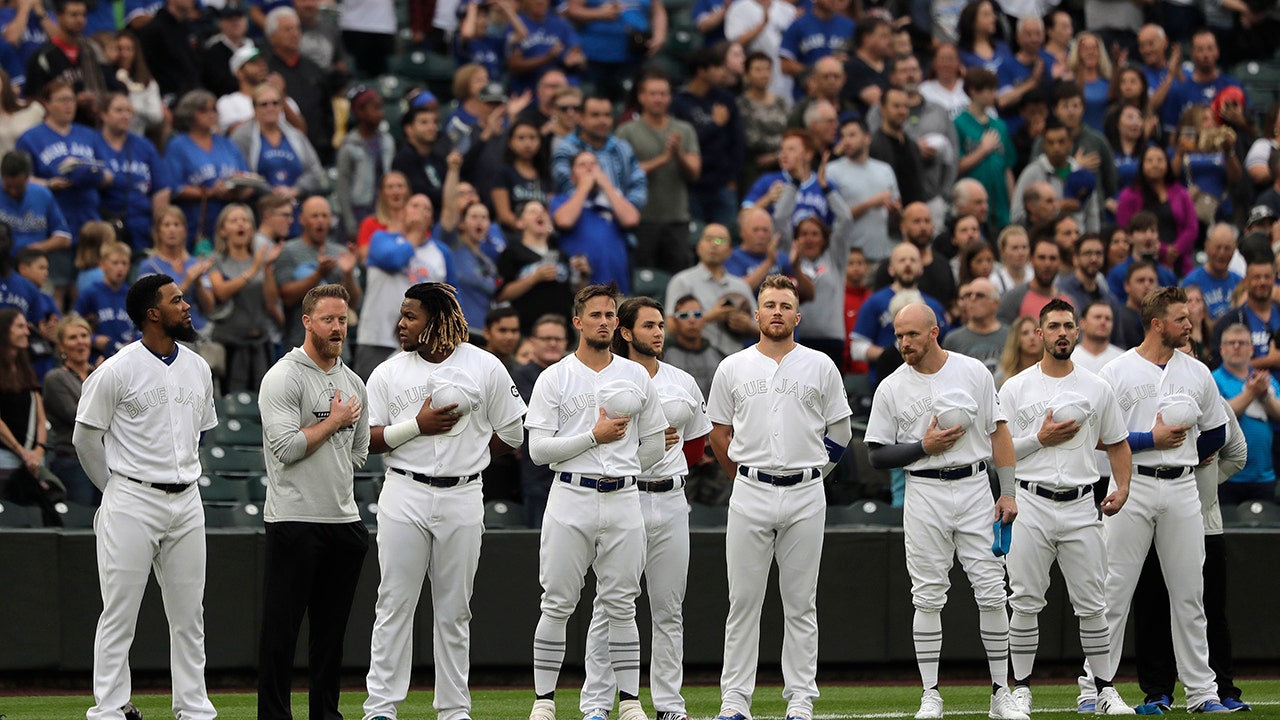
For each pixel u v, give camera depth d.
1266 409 42.25
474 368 28.41
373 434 28.03
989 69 56.69
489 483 41.03
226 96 53.44
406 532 27.81
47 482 37.97
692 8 66.25
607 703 29.77
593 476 28.77
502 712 33.25
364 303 43.84
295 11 57.41
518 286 46.62
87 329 39.47
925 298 45.66
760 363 29.56
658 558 29.94
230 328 44.03
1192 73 63.91
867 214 50.91
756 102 57.72
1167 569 31.64
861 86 58.22
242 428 42.75
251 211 45.84
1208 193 57.81
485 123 53.84
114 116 47.59
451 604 28.09
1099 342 38.44
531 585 38.16
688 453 31.41
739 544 29.39
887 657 39.06
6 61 53.00
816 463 29.38
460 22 62.78
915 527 30.84
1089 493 31.33
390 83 60.03
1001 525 30.42
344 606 28.14
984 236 53.94
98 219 47.09
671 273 52.28
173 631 28.42
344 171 50.75
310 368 27.59
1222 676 32.28
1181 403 31.25
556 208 49.53
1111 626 32.09
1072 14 69.75
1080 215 54.22
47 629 35.66
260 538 37.03
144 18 55.34
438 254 45.00
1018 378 31.81
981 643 39.38
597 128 50.91
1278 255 51.53
